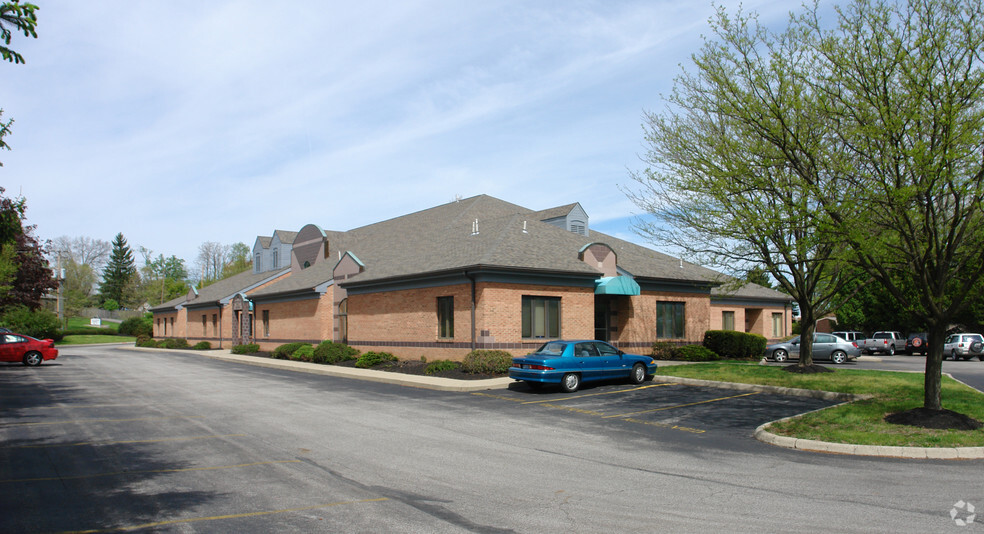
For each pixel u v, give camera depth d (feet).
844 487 26.94
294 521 22.30
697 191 58.95
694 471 29.96
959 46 37.04
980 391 57.16
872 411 43.37
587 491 26.32
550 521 22.27
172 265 445.37
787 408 49.85
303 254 139.85
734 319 120.98
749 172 45.57
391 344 91.45
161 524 22.00
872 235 39.27
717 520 22.34
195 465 31.07
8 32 25.00
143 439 37.83
